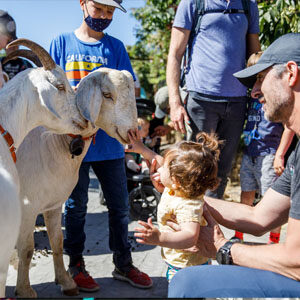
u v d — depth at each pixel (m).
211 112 3.42
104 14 2.93
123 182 3.17
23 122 2.28
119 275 3.27
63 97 2.37
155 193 4.82
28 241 2.72
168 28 7.82
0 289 1.86
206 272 1.96
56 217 2.89
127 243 3.24
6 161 1.92
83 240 3.13
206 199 2.49
